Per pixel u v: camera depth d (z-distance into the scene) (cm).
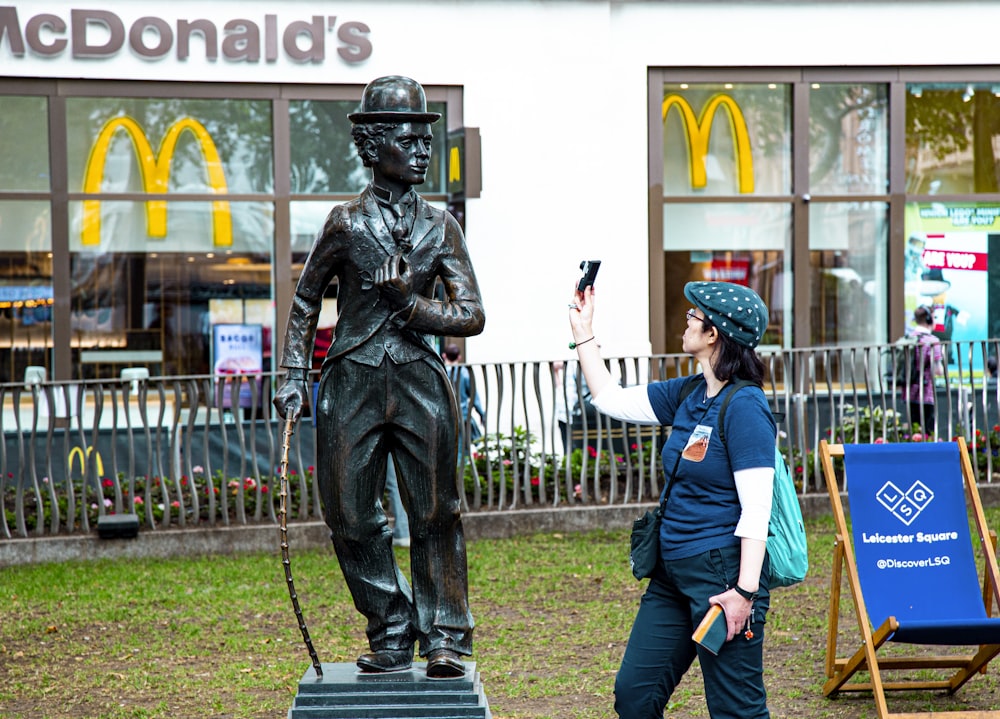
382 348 452
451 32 1260
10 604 816
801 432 1044
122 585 863
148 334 1249
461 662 456
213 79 1230
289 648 706
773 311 1362
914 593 578
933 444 597
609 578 857
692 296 401
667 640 402
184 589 850
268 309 1265
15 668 674
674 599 404
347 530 457
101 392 959
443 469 459
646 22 1305
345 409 454
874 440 1059
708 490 393
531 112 1268
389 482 943
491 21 1262
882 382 1046
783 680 625
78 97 1219
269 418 978
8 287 1221
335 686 444
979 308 1374
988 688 605
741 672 385
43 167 1220
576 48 1271
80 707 600
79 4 1198
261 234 1260
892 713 542
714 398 401
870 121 1359
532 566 896
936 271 1371
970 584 583
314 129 1259
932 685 597
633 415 433
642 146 1309
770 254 1357
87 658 693
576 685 619
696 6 1312
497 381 1016
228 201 1254
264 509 1007
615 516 1017
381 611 460
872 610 573
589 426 1056
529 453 1018
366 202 454
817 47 1331
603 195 1282
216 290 1257
